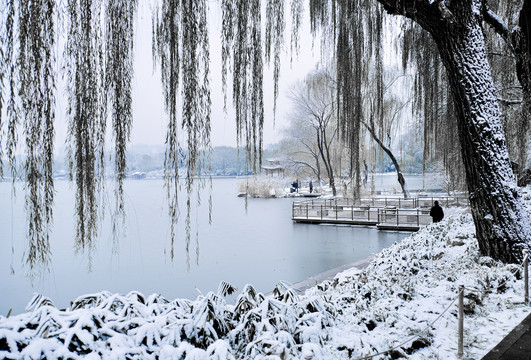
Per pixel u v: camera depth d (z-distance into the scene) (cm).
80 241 422
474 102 798
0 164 359
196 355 318
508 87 1254
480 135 796
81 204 418
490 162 793
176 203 489
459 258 870
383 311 532
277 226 2852
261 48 584
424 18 803
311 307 494
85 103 416
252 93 569
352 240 2180
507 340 467
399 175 3325
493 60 1337
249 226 2845
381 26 1048
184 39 488
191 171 491
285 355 349
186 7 485
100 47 439
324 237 2317
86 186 421
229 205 4484
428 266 866
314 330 425
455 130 1409
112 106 445
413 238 1312
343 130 1047
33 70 373
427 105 1289
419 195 3778
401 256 945
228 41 554
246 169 566
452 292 630
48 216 383
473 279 670
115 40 446
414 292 640
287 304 448
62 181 517
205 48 501
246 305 457
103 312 338
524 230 773
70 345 293
